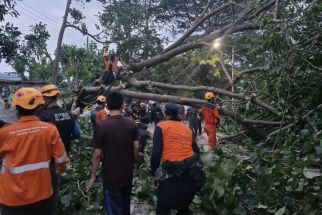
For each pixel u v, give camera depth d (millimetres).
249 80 9461
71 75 20531
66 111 4500
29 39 9977
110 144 4117
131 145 4223
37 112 3432
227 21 14945
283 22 7395
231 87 10328
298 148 6492
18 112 3410
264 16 8305
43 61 22094
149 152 8594
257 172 4879
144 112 14289
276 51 7375
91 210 4766
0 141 3285
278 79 7555
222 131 11656
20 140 3271
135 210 5270
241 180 4867
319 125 7297
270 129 9383
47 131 3365
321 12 7312
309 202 4266
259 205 4418
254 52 7949
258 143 9125
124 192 4270
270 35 7406
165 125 4164
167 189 4051
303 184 4438
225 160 5281
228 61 12703
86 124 10797
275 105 9094
